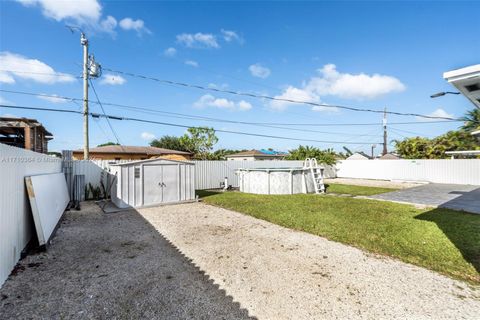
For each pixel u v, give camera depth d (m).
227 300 3.11
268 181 13.15
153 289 3.37
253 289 3.38
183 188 10.33
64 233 6.00
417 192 13.43
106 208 8.96
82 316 2.78
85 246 5.09
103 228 6.46
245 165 17.62
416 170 19.61
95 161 11.45
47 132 12.67
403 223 6.67
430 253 4.59
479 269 3.94
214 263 4.24
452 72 2.58
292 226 6.55
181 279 3.66
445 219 7.11
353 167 23.47
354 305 2.99
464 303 3.01
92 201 10.57
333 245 5.11
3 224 3.54
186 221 7.21
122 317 2.77
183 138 28.50
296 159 24.23
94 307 2.95
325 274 3.81
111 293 3.27
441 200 10.65
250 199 10.99
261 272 3.89
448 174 18.05
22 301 3.06
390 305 2.98
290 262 4.27
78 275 3.78
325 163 23.70
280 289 3.37
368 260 4.33
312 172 14.10
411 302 3.04
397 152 27.33
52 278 3.68
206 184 15.55
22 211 4.54
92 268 4.04
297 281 3.59
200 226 6.66
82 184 10.48
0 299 3.10
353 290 3.33
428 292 3.27
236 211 8.62
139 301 3.08
